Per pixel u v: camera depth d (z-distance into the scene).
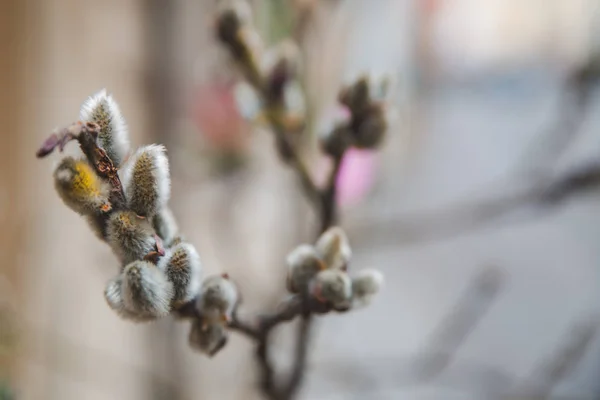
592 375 0.84
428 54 1.19
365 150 0.45
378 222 0.85
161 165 0.33
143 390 0.91
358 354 1.02
